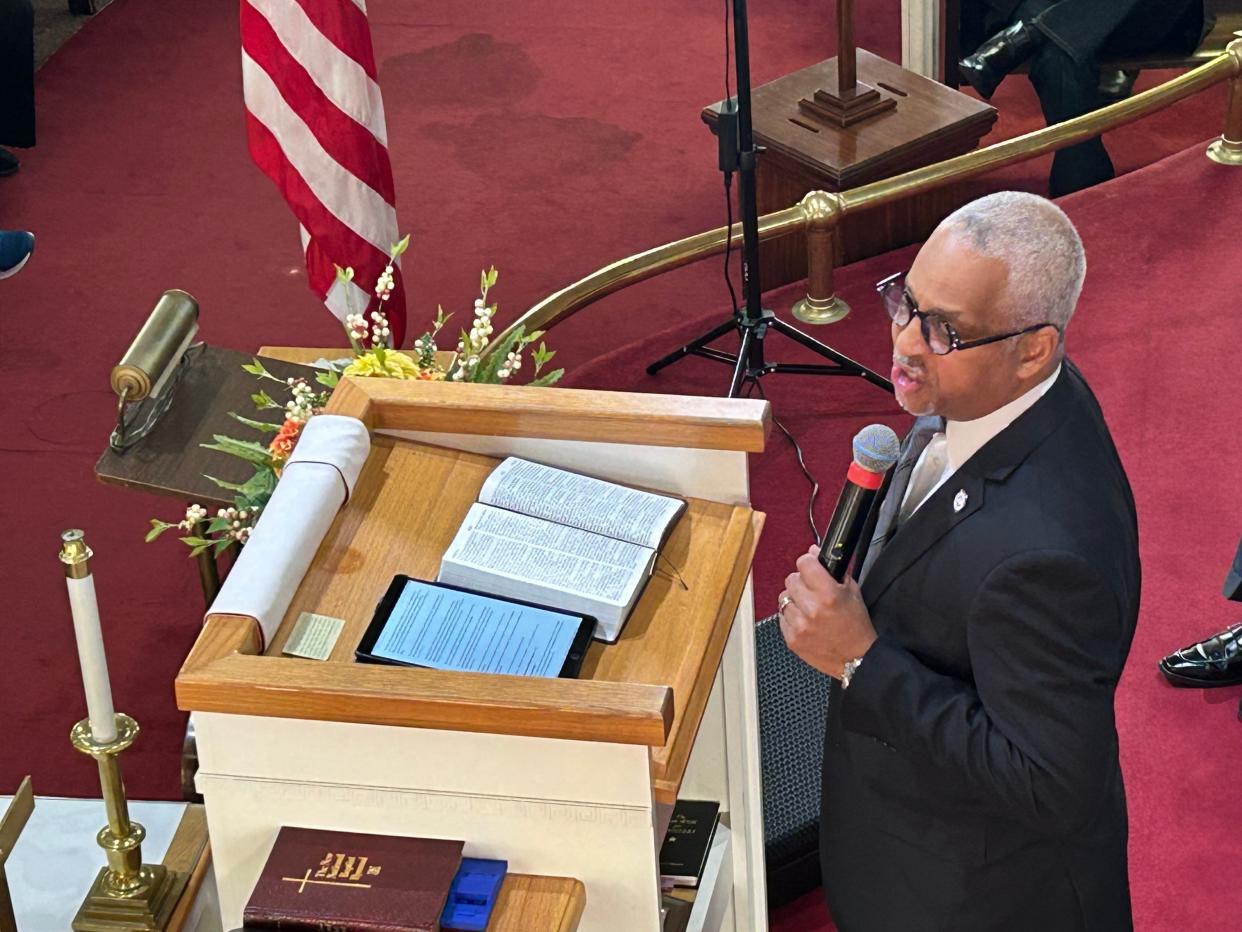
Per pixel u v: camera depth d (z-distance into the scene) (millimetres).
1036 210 2246
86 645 2326
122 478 3342
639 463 2432
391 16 7918
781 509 4680
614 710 1944
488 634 2189
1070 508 2262
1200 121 6820
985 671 2275
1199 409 4820
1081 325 5215
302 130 4094
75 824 2707
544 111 7156
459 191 6648
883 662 2361
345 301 4273
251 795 2125
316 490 2316
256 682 2018
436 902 2014
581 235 6355
